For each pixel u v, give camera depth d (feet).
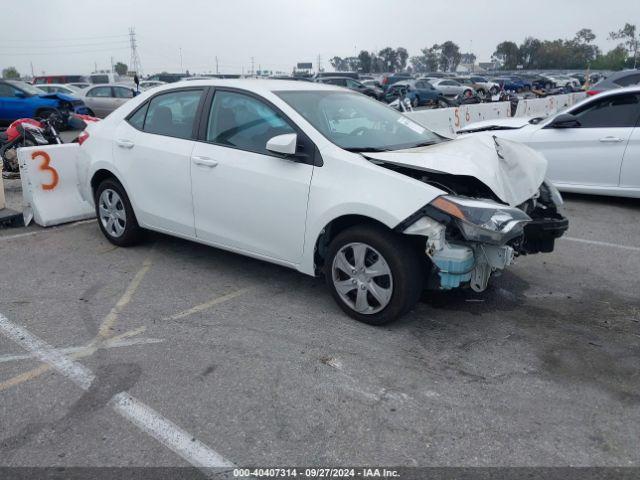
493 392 10.37
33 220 21.63
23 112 52.44
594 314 13.79
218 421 9.47
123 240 18.21
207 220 15.34
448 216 11.31
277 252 14.03
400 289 12.13
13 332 12.57
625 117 23.67
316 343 12.14
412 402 10.03
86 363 11.27
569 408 9.91
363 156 12.62
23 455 8.61
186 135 15.69
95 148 18.17
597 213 23.59
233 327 12.89
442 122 41.93
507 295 14.90
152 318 13.34
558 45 387.34
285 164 13.39
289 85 15.25
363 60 446.19
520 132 26.23
